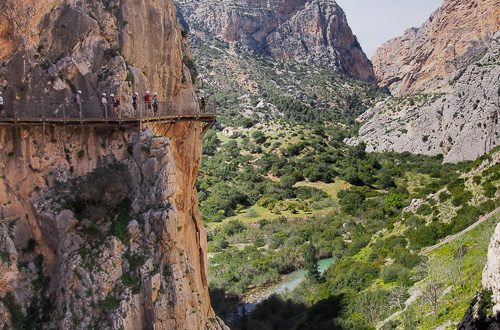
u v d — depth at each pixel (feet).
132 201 97.09
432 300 177.99
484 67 538.88
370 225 320.50
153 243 93.35
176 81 120.16
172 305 90.79
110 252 91.40
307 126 599.57
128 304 88.84
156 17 114.42
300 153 490.90
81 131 99.35
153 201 95.91
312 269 261.24
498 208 228.02
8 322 87.15
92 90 102.63
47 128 96.99
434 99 640.99
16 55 98.32
